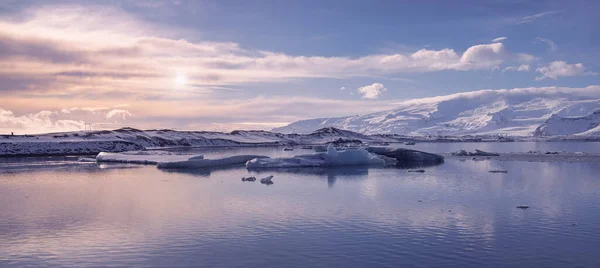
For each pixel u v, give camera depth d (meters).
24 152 91.56
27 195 37.97
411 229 25.66
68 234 24.94
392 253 21.23
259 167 62.06
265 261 20.23
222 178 49.75
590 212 30.27
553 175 52.59
